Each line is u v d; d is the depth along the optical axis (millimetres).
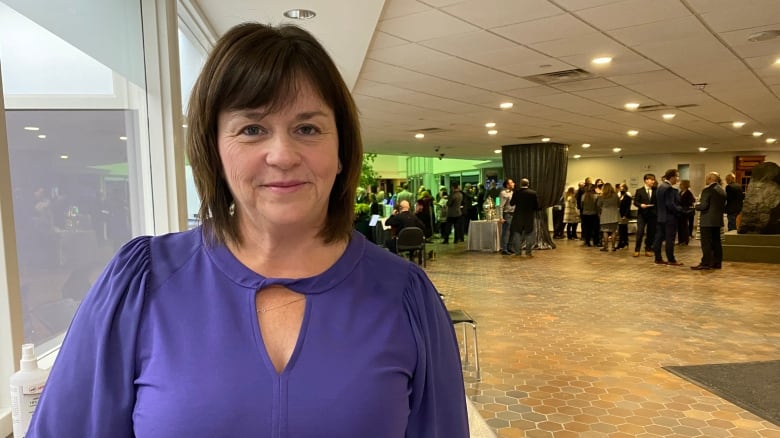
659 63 5195
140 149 2535
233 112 761
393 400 723
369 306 786
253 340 712
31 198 1752
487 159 18781
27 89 1734
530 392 3418
